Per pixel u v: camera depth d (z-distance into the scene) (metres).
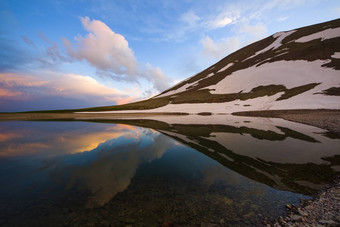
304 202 5.43
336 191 5.89
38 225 4.70
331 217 4.36
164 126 26.08
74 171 8.52
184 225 4.64
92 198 6.02
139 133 19.55
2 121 40.75
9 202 5.80
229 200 5.76
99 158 10.52
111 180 7.45
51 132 20.91
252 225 4.53
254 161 9.74
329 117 25.59
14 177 7.84
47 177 7.82
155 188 6.69
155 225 4.66
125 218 4.95
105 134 18.98
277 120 30.22
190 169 8.65
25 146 13.71
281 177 7.48
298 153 10.99
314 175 7.54
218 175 7.88
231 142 14.62
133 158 10.52
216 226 4.56
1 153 11.77
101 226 4.64
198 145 13.72
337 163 8.98
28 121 39.94
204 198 5.93
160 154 11.30
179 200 5.82
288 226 4.35
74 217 5.01
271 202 5.55
